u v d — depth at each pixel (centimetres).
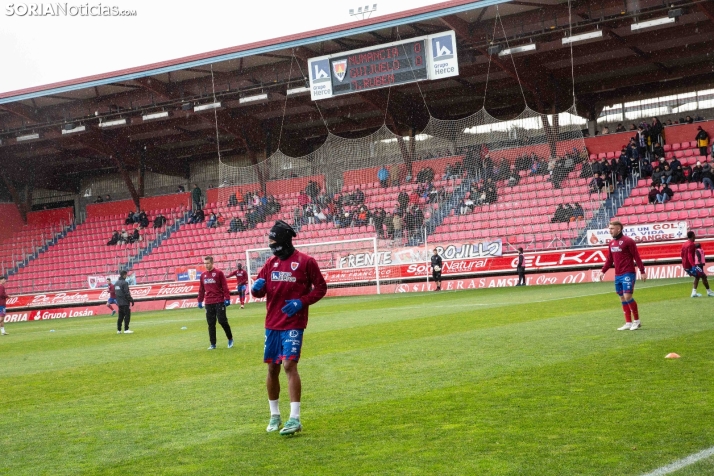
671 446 534
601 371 838
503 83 3762
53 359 1488
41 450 662
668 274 2825
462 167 3759
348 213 3803
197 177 4903
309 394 838
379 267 3475
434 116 4175
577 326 1312
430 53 3125
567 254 3069
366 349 1216
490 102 4081
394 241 3591
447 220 3619
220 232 4162
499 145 3694
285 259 682
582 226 3288
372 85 3253
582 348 1030
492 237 3475
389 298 2914
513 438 584
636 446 539
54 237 4722
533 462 519
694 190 3169
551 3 2947
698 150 3422
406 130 3975
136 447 647
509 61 3259
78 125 3994
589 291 2359
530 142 3616
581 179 3462
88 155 4709
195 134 4419
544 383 792
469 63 3316
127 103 3862
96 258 4403
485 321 1556
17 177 4922
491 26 3130
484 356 1027
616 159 3556
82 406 881
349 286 3534
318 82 3344
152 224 4519
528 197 3506
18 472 591
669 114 3800
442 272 3328
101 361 1370
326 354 1187
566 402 693
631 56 3412
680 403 657
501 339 1205
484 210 3569
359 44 3394
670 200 3186
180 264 4109
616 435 571
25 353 1689
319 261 3650
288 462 564
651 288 2236
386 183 3897
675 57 3347
